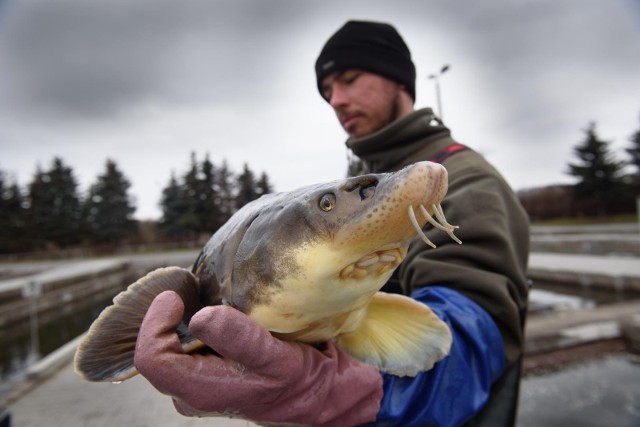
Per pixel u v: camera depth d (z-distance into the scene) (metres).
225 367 1.00
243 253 1.15
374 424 1.24
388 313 1.41
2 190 46.31
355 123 2.43
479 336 1.40
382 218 0.97
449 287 1.57
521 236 1.75
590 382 7.28
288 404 1.10
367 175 1.06
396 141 2.13
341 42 2.33
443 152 1.96
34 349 13.34
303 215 1.06
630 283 12.70
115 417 2.60
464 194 1.68
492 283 1.51
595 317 9.86
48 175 48.88
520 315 1.62
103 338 1.17
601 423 6.04
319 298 1.06
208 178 20.14
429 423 1.25
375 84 2.35
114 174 49.31
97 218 48.34
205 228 20.97
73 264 34.66
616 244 19.41
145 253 37.69
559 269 14.96
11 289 18.75
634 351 8.28
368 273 1.07
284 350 1.05
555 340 8.59
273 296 1.08
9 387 7.10
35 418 5.37
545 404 6.68
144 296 1.23
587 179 38.34
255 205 1.32
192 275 1.32
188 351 1.07
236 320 0.99
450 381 1.30
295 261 1.05
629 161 38.16
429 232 1.72
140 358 0.95
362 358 1.41
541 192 44.06
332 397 1.18
